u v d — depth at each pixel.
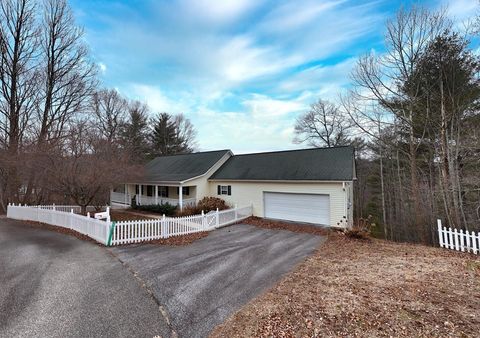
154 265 7.44
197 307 4.88
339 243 10.78
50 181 14.34
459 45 13.47
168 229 11.41
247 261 7.95
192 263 7.68
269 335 3.88
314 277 6.49
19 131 20.08
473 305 4.75
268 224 15.28
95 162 14.52
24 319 4.36
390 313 4.49
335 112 33.00
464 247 9.21
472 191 13.08
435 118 14.33
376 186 26.97
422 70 14.45
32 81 20.44
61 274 6.52
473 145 12.20
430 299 5.04
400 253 8.99
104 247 9.43
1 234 11.69
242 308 4.82
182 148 43.31
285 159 19.08
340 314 4.50
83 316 4.49
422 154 17.91
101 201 24.30
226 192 19.53
